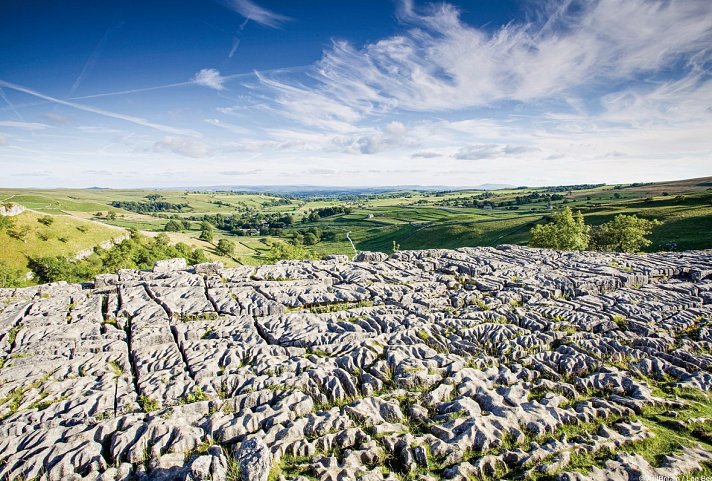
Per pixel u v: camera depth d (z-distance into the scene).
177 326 19.83
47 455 10.98
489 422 12.77
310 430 12.54
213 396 14.16
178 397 14.09
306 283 27.64
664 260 34.03
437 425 12.84
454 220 182.62
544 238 72.81
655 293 25.42
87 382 14.83
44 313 21.61
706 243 78.12
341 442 12.05
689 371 17.03
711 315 22.08
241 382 15.00
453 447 11.69
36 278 89.75
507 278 28.83
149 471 10.80
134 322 20.45
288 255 87.12
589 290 26.45
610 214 122.19
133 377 15.53
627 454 11.48
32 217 112.00
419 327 20.20
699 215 97.06
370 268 31.58
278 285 27.08
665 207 118.12
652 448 11.96
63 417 12.73
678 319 21.47
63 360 16.45
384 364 16.47
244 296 24.73
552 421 13.02
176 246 114.81
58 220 118.06
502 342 18.98
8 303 23.64
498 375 16.11
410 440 12.02
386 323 20.75
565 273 29.67
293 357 17.16
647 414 13.87
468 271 30.48
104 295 25.22
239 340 18.72
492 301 24.08
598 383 15.75
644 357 17.91
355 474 10.79
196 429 12.08
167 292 24.80
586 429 12.97
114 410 13.29
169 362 16.36
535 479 10.65
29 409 13.21
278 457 11.37
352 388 15.08
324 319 21.44
